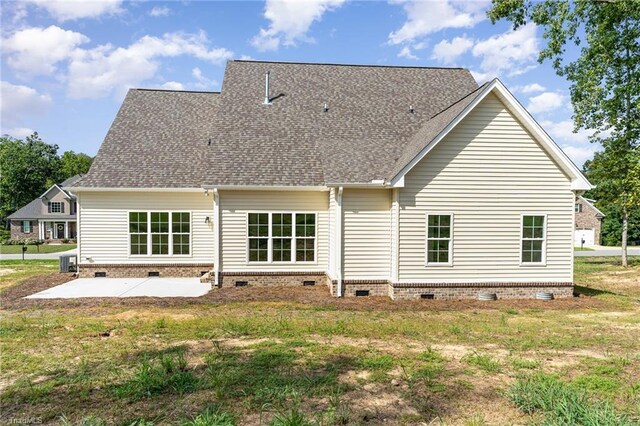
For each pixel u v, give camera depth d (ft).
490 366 21.89
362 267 43.93
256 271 49.26
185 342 26.27
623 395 18.48
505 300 42.11
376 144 51.80
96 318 33.35
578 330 30.30
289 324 30.96
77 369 21.29
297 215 49.78
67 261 60.80
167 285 50.21
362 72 66.59
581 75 78.33
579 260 92.38
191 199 57.21
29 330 29.12
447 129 40.83
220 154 50.98
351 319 33.42
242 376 20.17
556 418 16.11
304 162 51.21
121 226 56.34
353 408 17.04
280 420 14.92
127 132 62.23
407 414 16.62
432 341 27.09
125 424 15.58
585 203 167.53
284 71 65.72
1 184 210.38
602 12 71.36
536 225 43.06
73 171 258.57
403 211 41.83
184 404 17.28
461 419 16.29
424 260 42.09
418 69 67.72
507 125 41.98
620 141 77.66
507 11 58.29
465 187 42.09
